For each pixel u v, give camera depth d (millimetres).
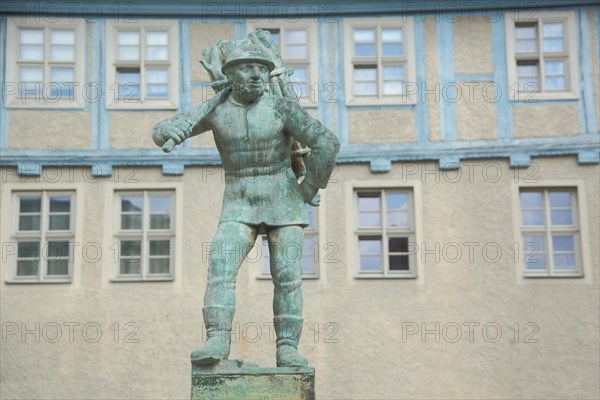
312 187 11781
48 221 27062
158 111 27422
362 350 26406
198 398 10820
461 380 26297
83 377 26328
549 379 26328
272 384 10859
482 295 26609
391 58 27578
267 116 11750
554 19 27641
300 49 27703
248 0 27672
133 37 27719
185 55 27625
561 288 26641
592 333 26438
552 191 27141
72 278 26750
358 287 26656
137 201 27203
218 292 11344
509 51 27547
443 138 27219
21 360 26375
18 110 27297
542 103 27328
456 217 26906
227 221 11648
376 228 26984
